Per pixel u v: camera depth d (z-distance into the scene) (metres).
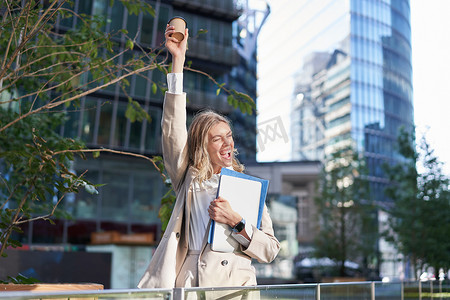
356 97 41.78
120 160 23.89
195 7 26.84
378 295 2.94
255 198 2.02
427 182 17.09
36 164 3.07
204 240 1.94
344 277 20.44
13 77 3.33
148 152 24.33
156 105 24.00
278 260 29.08
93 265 9.85
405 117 45.28
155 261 1.93
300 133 41.12
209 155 2.09
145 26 23.34
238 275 1.93
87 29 3.82
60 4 3.11
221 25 28.34
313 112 40.56
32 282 3.00
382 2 45.47
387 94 43.84
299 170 37.28
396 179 18.17
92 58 3.44
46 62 3.95
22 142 5.73
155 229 24.39
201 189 2.04
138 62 3.39
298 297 2.13
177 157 2.01
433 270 17.16
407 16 48.25
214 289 1.69
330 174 21.92
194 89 27.14
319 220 22.33
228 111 27.81
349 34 42.34
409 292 3.38
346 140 22.48
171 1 25.45
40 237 21.27
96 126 23.06
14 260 8.37
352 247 21.06
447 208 16.78
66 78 3.74
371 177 40.25
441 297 3.91
